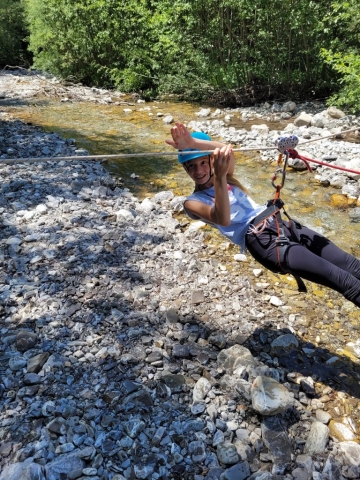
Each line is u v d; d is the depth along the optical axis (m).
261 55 10.80
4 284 3.76
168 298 3.66
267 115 9.68
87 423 2.57
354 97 8.48
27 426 2.54
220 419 2.62
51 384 2.81
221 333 3.32
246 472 2.33
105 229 4.71
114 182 6.10
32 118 9.66
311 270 2.54
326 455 2.45
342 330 3.46
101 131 8.77
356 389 2.91
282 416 2.64
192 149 2.77
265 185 6.16
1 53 18.25
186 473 2.33
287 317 3.55
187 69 11.62
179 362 3.04
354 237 4.89
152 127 9.07
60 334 3.22
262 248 2.75
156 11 11.84
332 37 10.00
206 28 11.10
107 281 3.81
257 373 2.87
